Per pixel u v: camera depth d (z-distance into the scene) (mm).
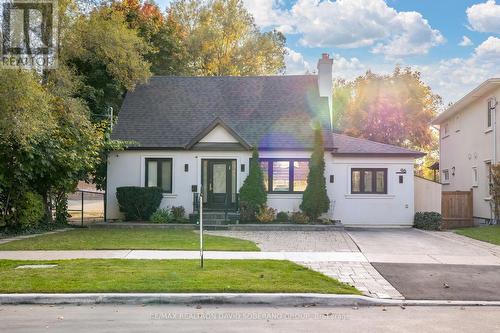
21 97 15109
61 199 21516
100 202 43969
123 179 23234
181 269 10508
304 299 8562
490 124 23562
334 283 9523
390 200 22703
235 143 22688
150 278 9562
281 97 25828
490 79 21562
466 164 27172
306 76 27188
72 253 13086
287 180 22922
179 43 34062
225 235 18141
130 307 8266
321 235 18500
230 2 45688
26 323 7223
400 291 9266
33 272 10117
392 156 22703
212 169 23094
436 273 10875
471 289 9469
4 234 17641
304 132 23578
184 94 26094
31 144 17391
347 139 24594
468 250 14492
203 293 8648
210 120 24469
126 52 24609
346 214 22812
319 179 21922
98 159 21078
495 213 21906
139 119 24516
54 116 18844
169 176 23203
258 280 9523
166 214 21891
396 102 44906
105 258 12180
